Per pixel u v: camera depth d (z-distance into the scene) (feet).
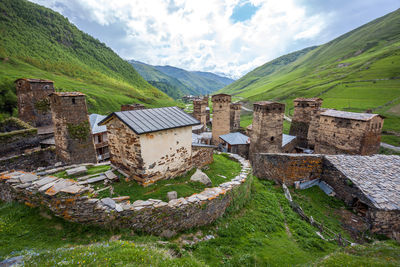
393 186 46.75
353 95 279.49
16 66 277.23
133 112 40.19
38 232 24.54
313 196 54.95
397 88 259.80
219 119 116.78
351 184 49.29
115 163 42.98
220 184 43.73
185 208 31.83
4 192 32.63
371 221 42.39
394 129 163.43
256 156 73.00
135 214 27.91
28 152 70.95
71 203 26.40
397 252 26.48
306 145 116.37
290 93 383.04
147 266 18.19
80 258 18.31
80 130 65.82
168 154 40.81
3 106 147.74
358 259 24.90
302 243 34.58
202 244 29.25
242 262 26.02
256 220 39.96
